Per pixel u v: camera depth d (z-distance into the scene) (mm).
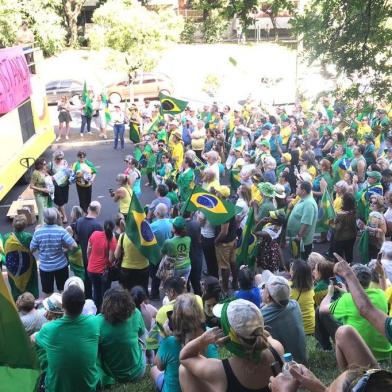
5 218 15969
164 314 5820
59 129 25781
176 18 28031
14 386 3396
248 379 3459
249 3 10281
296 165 15836
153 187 17797
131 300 5898
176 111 19344
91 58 32438
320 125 18203
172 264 8906
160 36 27328
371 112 10102
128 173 14648
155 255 8984
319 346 6379
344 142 14422
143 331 6199
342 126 12969
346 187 11211
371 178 11609
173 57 35875
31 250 9453
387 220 10406
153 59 27703
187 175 13500
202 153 19000
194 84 35500
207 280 5965
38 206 13984
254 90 27797
